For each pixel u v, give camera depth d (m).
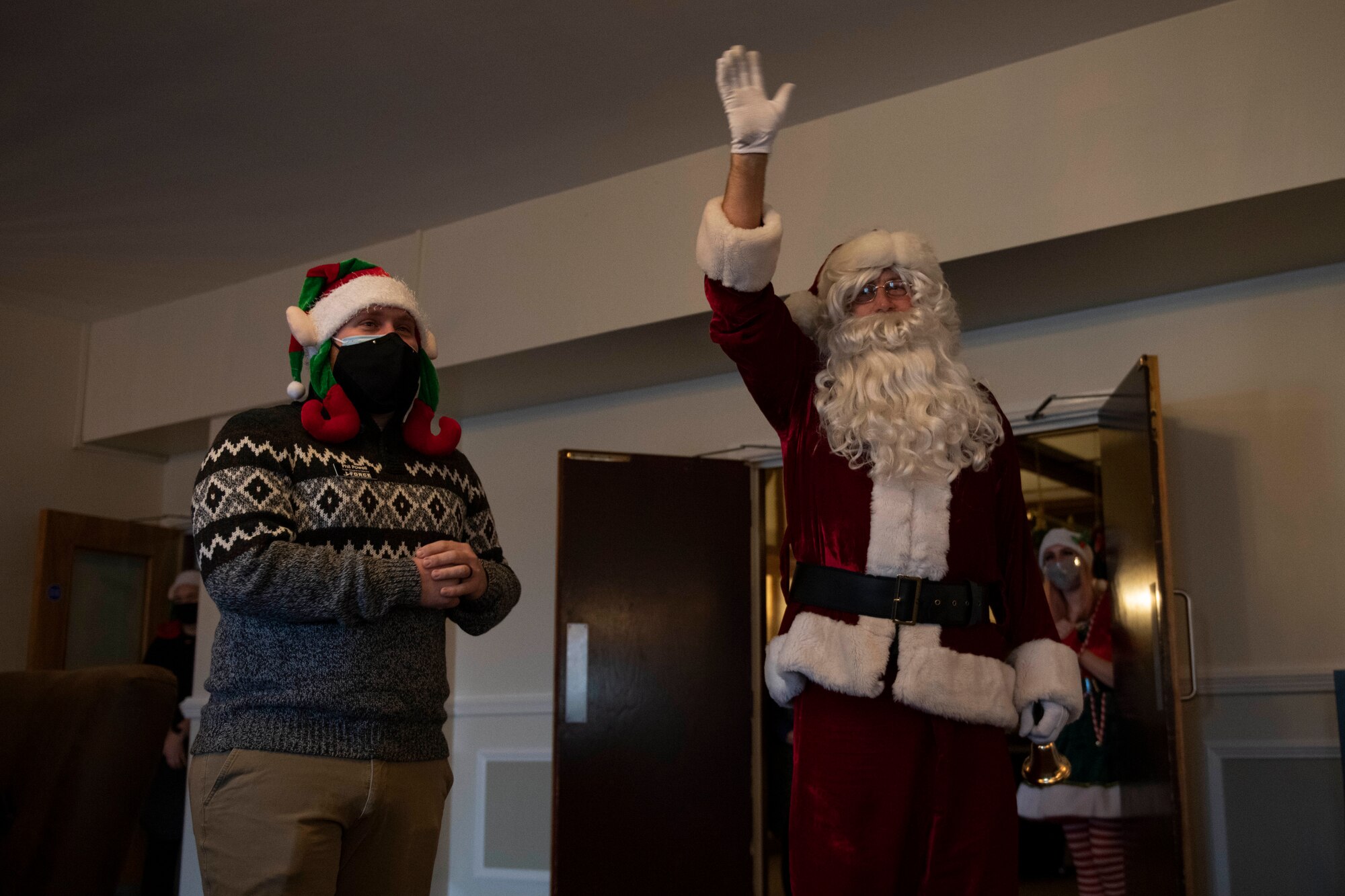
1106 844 3.64
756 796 4.09
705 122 3.81
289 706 1.49
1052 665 1.77
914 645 1.63
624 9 3.20
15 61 3.44
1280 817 3.32
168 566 5.87
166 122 3.81
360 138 3.91
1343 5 2.96
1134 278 3.55
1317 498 3.38
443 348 4.46
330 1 3.16
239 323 5.17
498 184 4.24
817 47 3.36
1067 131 3.29
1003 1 3.12
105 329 5.73
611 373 4.52
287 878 1.43
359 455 1.65
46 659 5.16
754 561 4.28
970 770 1.65
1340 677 2.97
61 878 1.46
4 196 4.31
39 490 5.52
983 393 1.86
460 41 3.36
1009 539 1.84
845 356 1.80
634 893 3.86
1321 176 2.91
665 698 4.02
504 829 4.63
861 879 1.59
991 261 3.41
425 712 1.59
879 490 1.70
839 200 3.65
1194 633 3.50
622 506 4.11
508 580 1.79
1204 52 3.12
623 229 4.11
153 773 1.57
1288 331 3.50
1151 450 3.14
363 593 1.48
